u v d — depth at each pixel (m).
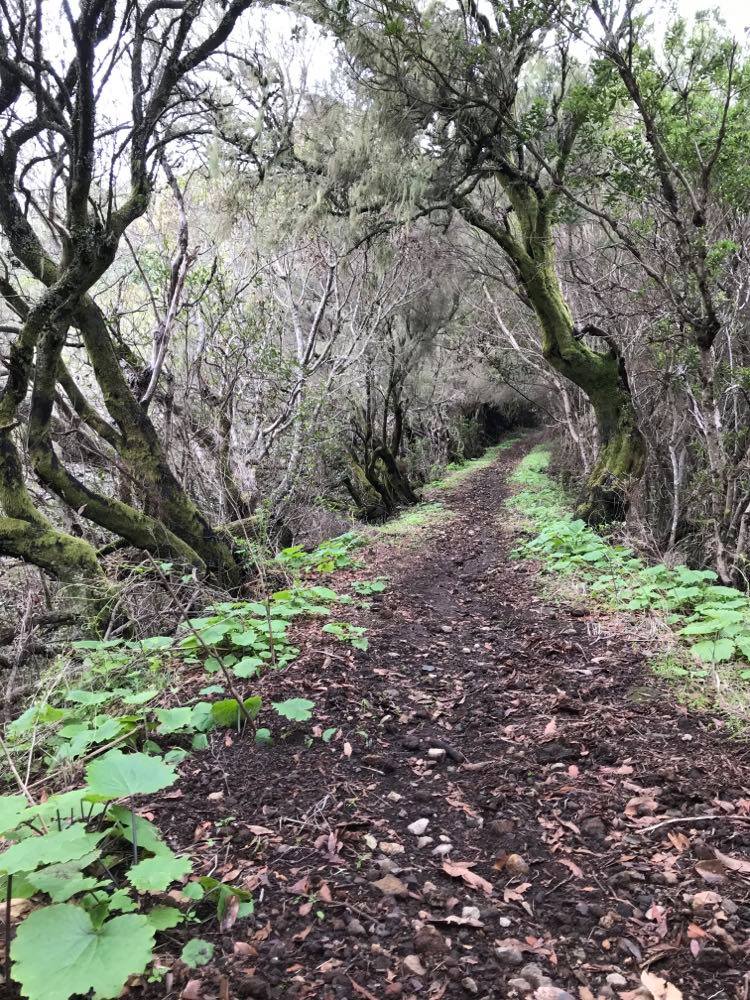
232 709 3.49
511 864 2.50
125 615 5.48
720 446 6.63
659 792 2.95
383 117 7.93
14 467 5.41
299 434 9.73
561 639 5.10
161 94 5.74
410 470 18.70
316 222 8.88
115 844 2.45
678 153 6.50
